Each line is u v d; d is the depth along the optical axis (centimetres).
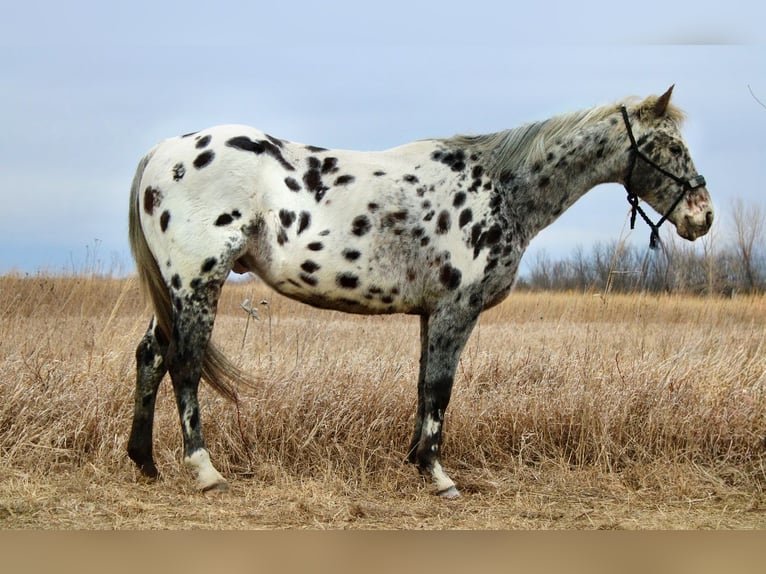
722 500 493
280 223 462
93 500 426
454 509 452
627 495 493
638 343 811
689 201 533
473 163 505
